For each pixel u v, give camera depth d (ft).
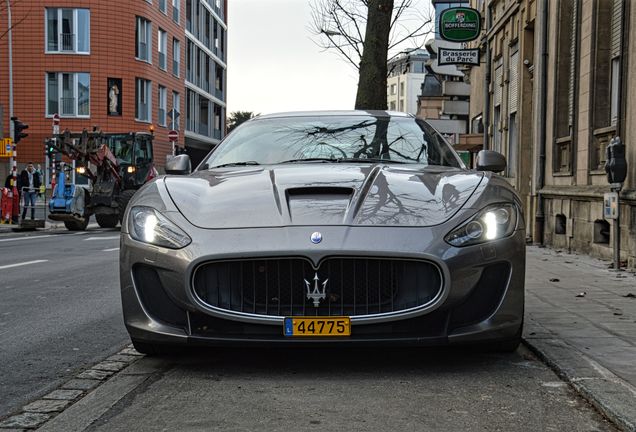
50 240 56.44
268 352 15.67
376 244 12.90
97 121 128.26
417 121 19.66
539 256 38.01
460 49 61.67
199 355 15.53
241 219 13.55
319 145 18.12
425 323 13.24
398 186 14.65
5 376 14.60
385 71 51.88
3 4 125.70
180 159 18.08
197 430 10.88
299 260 13.01
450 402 12.16
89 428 11.08
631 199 30.76
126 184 72.90
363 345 12.98
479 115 80.48
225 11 216.33
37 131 127.24
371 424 11.07
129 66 131.13
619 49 35.14
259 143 18.47
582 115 39.14
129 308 14.01
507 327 13.64
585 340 16.33
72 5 126.62
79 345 17.49
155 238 13.66
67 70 127.13
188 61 171.32
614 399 11.84
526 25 53.42
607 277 28.45
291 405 12.01
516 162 57.72
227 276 13.20
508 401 12.24
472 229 13.42
